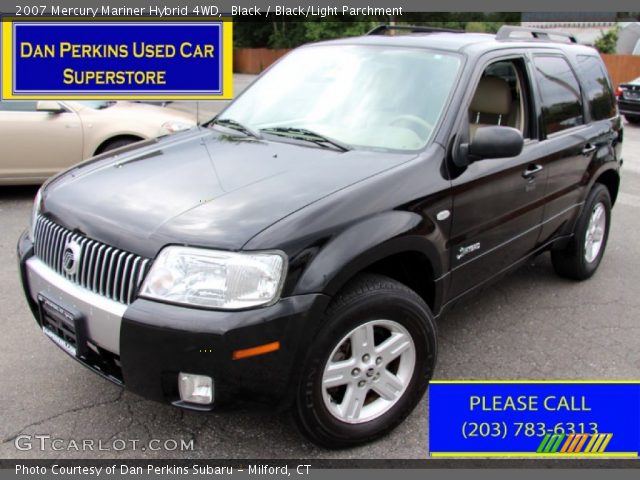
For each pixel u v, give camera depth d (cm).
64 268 273
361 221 264
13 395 317
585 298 461
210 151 328
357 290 265
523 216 375
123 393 322
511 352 378
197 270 238
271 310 238
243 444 288
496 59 365
